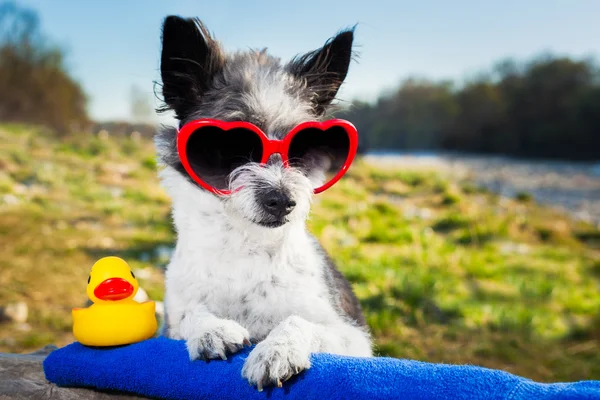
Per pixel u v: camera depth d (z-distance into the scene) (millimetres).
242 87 563
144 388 424
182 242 554
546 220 2533
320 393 377
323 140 539
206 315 498
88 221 1952
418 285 1446
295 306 540
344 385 375
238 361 417
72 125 4242
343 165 542
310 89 599
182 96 564
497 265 1844
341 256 1703
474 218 2379
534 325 1303
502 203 2926
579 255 2064
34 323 1169
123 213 2088
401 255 1836
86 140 3418
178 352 433
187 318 513
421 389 359
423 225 2303
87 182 2520
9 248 1592
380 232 2012
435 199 2887
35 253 1571
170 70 557
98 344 451
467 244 2115
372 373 378
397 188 3107
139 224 1968
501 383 350
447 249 1950
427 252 1886
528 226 2381
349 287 695
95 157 3055
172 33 550
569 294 1577
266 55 636
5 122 4480
